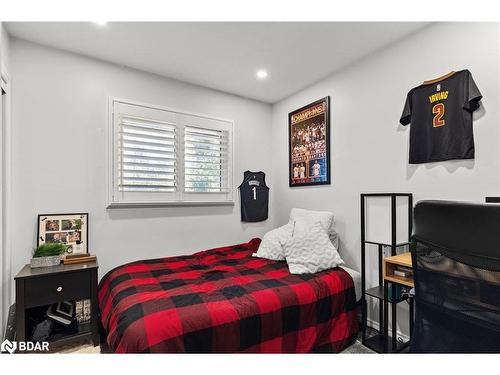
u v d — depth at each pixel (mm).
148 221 2725
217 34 2104
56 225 2254
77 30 2041
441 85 1892
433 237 979
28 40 2164
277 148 3625
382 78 2318
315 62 2557
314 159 3012
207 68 2670
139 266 2379
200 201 3049
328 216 2670
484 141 1694
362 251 2244
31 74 2180
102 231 2473
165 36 2127
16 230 2104
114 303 1707
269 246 2670
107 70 2521
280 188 3568
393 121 2232
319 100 2939
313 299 1886
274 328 1672
